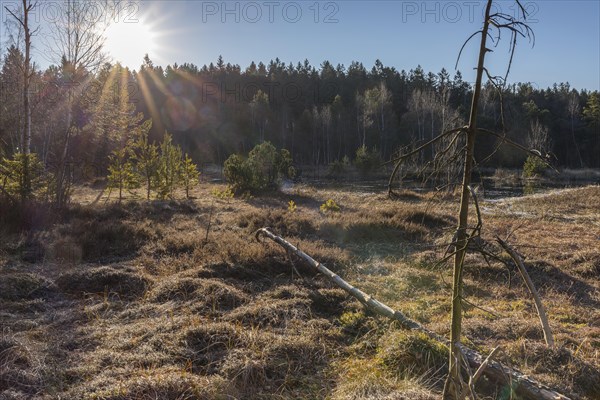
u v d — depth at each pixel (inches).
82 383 144.6
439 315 225.5
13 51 770.2
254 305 217.5
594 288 288.5
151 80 2704.2
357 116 2304.4
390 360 168.2
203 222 450.6
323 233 413.7
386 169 1503.4
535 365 169.9
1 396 134.4
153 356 161.5
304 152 2438.5
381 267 315.0
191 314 204.8
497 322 212.4
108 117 810.8
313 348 176.7
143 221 434.0
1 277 239.6
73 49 696.4
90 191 845.2
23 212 381.7
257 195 756.6
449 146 99.9
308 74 3181.6
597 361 178.2
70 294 238.4
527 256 344.2
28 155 476.4
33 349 164.4
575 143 2103.8
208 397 139.2
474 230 94.7
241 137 2444.6
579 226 504.4
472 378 96.5
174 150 735.7
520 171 1542.8
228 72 3221.0
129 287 245.8
